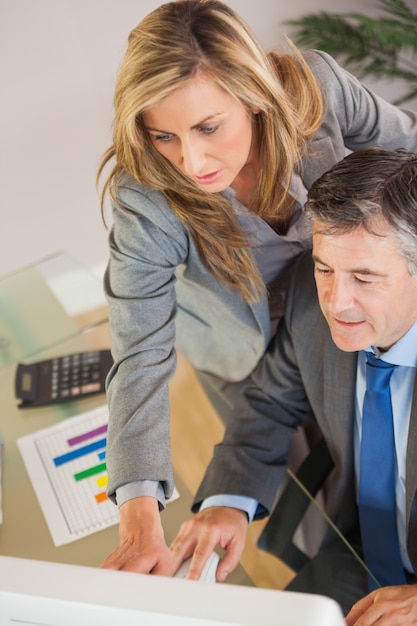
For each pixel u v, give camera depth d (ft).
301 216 4.75
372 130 4.83
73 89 9.48
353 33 8.27
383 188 3.53
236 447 4.73
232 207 4.32
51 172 9.81
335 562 4.09
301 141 4.18
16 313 5.90
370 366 4.24
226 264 4.58
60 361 5.45
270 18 8.68
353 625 3.81
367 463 4.45
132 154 3.95
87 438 4.93
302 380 4.89
